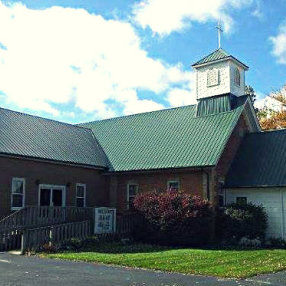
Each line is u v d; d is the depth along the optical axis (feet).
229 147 91.66
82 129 112.27
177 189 88.07
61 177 90.68
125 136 106.52
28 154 83.51
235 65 101.04
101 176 99.50
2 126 88.84
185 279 41.22
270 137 93.81
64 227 70.85
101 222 77.30
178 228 76.48
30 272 44.88
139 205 81.82
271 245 78.74
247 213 78.84
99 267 48.91
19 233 71.56
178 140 94.84
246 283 39.55
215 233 80.94
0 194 78.79
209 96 100.42
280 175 82.28
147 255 60.34
